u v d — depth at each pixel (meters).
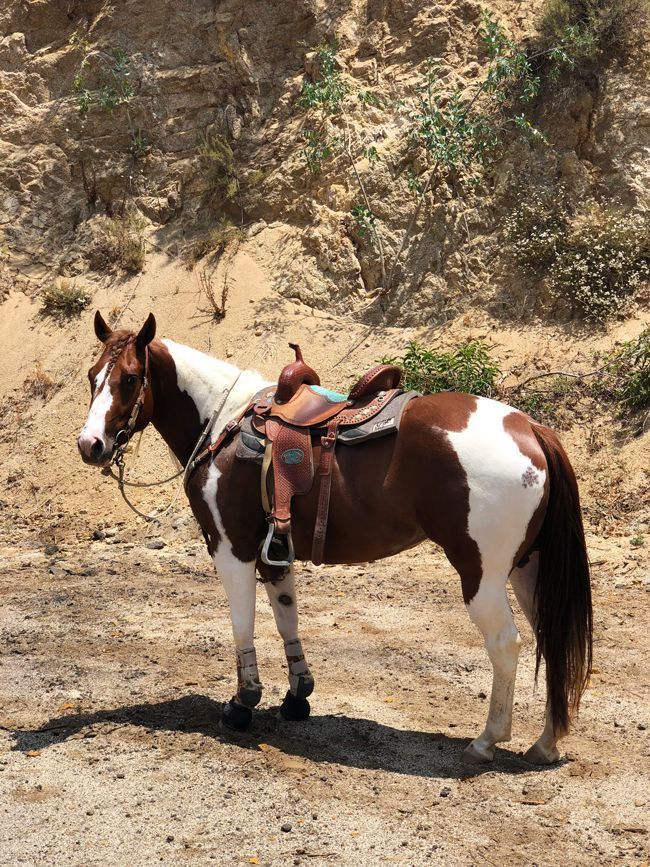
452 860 3.68
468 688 5.83
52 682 6.00
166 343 5.39
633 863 3.65
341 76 14.55
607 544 8.79
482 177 13.16
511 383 11.21
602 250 11.91
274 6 15.32
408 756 4.74
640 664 6.13
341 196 13.73
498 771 4.53
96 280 14.63
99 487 11.73
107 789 4.35
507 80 13.43
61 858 3.73
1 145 15.98
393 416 4.66
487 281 12.62
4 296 14.86
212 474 5.02
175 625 7.28
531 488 4.41
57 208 15.53
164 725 5.18
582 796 4.25
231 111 15.06
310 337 12.84
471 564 4.43
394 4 14.73
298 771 4.54
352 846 3.79
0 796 4.31
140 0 15.88
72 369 13.55
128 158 15.44
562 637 4.48
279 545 4.96
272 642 6.80
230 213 14.72
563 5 13.26
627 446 10.02
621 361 10.84
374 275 13.22
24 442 12.84
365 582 8.50
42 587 8.62
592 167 12.83
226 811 4.11
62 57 16.19
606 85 13.06
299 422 4.84
